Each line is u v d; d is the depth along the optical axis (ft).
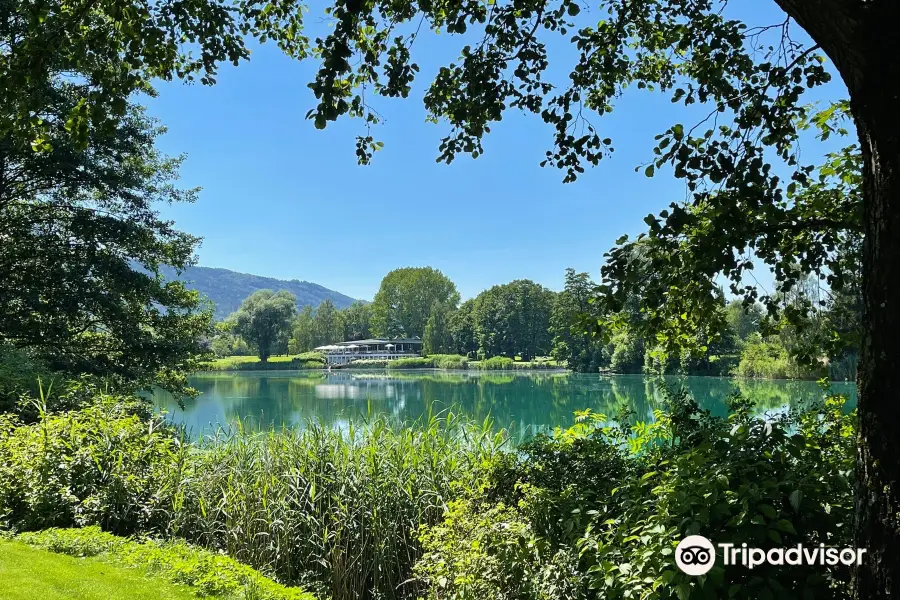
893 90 6.11
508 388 135.54
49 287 43.47
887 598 5.99
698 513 8.61
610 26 15.31
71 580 13.79
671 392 15.66
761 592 7.77
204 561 16.21
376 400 106.52
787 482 8.51
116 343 47.42
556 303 222.48
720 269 10.80
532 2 13.10
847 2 6.21
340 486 20.83
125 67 12.56
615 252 11.18
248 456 22.53
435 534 15.01
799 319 14.98
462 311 323.37
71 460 19.84
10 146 37.52
